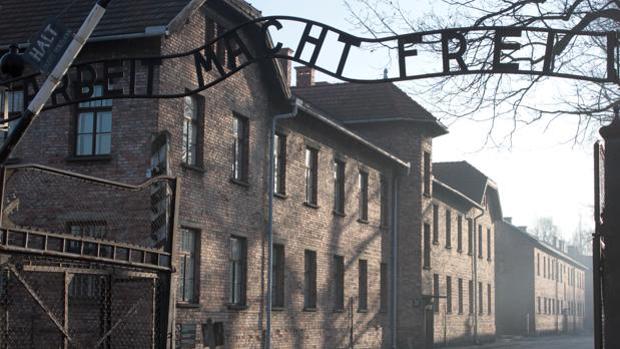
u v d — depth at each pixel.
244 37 25.11
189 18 22.11
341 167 33.44
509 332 74.56
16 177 20.16
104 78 10.95
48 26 9.70
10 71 10.44
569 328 92.50
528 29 9.72
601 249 8.20
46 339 9.80
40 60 9.64
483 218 55.88
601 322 8.08
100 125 21.05
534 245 75.19
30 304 10.31
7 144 9.54
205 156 23.03
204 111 23.02
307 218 29.94
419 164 39.28
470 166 55.41
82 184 20.03
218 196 23.73
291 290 28.56
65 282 8.03
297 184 29.28
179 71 21.61
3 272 7.59
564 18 15.18
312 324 30.05
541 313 78.19
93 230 18.16
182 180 21.84
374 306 35.91
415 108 39.47
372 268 35.88
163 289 9.57
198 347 22.36
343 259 32.94
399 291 38.66
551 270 83.88
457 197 48.22
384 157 36.72
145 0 21.41
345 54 10.01
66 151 20.91
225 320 23.95
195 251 22.75
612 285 7.60
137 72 20.72
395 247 38.22
